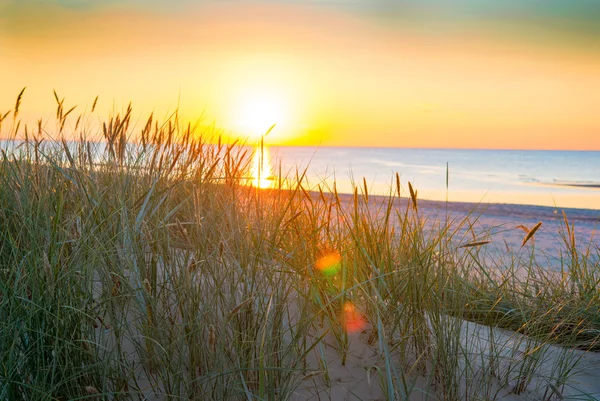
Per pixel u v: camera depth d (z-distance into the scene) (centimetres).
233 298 204
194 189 231
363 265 259
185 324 191
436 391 214
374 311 239
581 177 3791
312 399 202
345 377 217
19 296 186
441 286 236
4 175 265
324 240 285
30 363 180
